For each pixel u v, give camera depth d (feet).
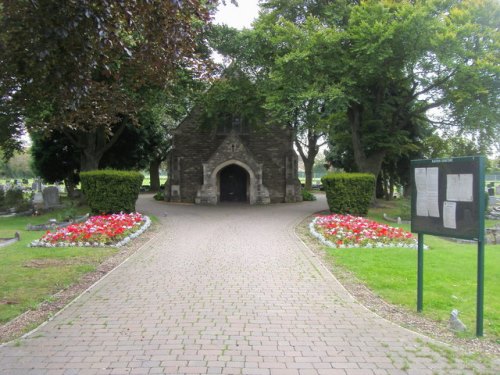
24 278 27.76
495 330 18.60
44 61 19.74
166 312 21.01
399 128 83.71
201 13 24.31
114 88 30.55
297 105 67.21
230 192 103.35
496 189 144.05
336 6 76.74
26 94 24.76
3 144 85.61
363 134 84.12
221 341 17.30
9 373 14.44
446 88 70.44
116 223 48.47
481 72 63.62
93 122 32.91
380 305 22.35
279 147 102.89
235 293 24.53
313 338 17.69
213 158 96.27
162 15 21.97
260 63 81.92
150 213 74.84
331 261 33.58
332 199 68.59
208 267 31.58
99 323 19.38
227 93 85.15
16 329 18.72
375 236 41.98
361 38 64.23
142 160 118.32
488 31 64.80
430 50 65.21
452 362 15.44
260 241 44.34
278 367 14.98
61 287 25.71
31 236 49.42
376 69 66.90
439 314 20.79
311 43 67.51
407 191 118.52
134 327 18.85
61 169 110.11
